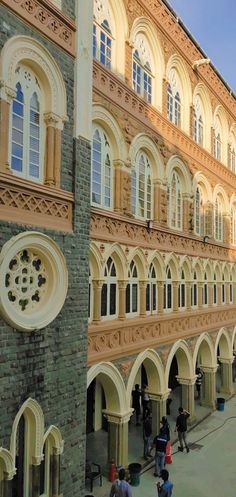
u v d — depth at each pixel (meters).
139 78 17.88
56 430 10.66
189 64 22.12
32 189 10.28
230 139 29.00
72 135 11.91
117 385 15.08
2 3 9.77
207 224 24.45
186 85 22.00
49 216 10.92
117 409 15.20
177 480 15.46
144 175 17.95
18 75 10.50
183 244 20.98
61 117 11.48
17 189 9.93
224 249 26.91
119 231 15.68
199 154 23.20
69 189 11.66
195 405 24.12
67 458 11.02
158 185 18.58
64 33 11.71
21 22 10.33
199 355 26.28
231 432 20.41
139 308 17.12
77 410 11.42
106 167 15.45
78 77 12.12
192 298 22.27
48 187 10.82
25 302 10.31
